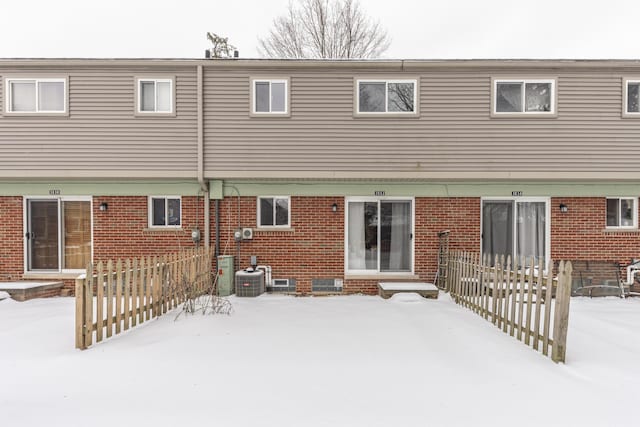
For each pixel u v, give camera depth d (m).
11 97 9.59
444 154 9.63
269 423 3.45
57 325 6.46
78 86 9.58
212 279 9.83
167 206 10.07
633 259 9.76
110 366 4.69
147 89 9.77
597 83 9.59
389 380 4.33
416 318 7.09
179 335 5.93
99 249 9.84
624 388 4.13
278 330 6.26
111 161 9.59
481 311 7.27
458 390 4.09
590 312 7.62
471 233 9.89
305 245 9.92
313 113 9.67
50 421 3.47
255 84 9.73
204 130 9.65
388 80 9.68
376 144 9.66
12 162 9.52
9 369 4.59
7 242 9.79
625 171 9.55
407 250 10.10
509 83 9.72
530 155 9.59
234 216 9.93
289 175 9.64
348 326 6.53
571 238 9.81
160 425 3.41
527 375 4.46
